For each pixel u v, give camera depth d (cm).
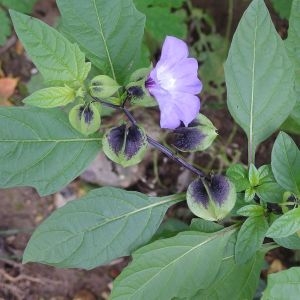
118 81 22
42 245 22
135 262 22
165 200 23
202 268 22
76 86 20
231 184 21
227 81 23
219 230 23
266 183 22
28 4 32
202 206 21
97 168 33
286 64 23
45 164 22
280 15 31
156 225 23
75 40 22
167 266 22
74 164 22
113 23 22
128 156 20
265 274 33
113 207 22
